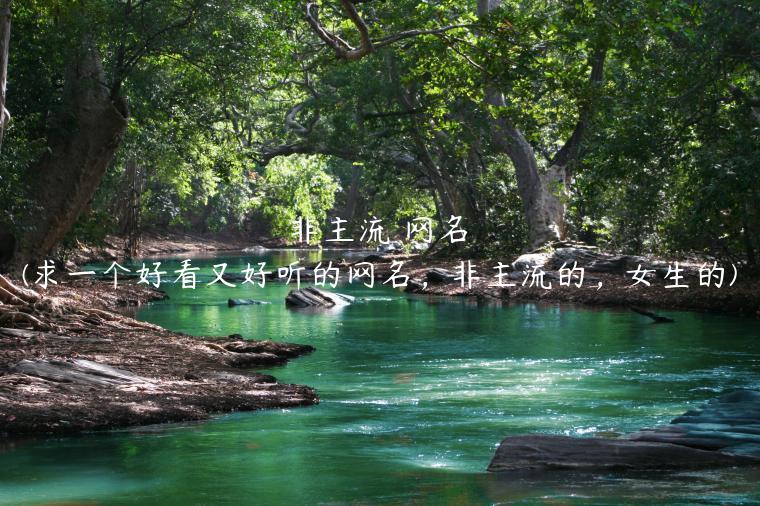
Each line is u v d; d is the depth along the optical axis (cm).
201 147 3903
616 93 2895
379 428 1080
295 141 5078
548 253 3712
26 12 2717
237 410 1188
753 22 2530
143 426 1080
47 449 961
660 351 1819
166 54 2939
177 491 800
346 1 1972
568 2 2223
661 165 2884
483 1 3734
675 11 2531
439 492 781
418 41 2462
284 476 850
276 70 4103
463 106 4106
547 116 3453
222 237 7994
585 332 2158
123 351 1545
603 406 1230
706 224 2858
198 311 2700
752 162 2398
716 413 1035
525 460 869
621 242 3688
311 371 1583
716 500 734
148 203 7025
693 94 2716
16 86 2708
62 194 2734
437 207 5578
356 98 4700
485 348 1898
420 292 3481
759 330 2152
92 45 2698
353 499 767
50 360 1331
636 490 769
